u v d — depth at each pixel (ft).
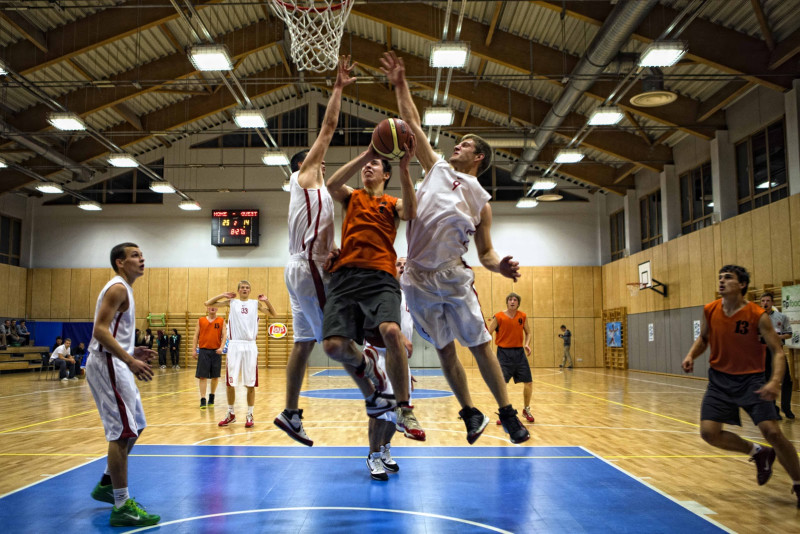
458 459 18.22
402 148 10.91
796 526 11.66
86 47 44.83
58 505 13.33
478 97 57.00
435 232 10.89
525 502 13.37
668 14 39.83
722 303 14.38
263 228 77.71
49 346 75.15
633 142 60.90
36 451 20.08
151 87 54.03
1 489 14.83
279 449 20.06
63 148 65.62
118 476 11.85
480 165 11.69
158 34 50.62
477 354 11.27
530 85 55.36
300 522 11.84
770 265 43.47
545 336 77.77
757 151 47.73
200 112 64.54
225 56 35.99
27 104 55.67
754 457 14.23
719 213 50.67
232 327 26.18
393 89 62.90
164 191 65.72
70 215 79.00
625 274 71.10
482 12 45.65
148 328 75.00
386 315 10.66
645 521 11.96
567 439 22.02
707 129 51.78
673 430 24.27
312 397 38.88
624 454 19.08
